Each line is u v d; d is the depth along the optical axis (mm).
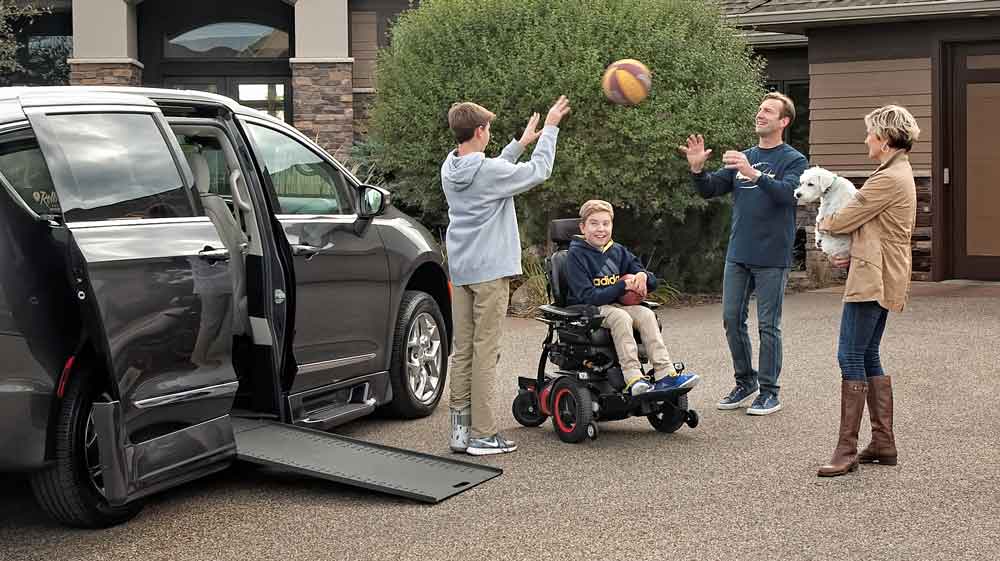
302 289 5848
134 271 4617
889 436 5574
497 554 4352
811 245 14539
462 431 6059
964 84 14141
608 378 6254
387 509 5000
